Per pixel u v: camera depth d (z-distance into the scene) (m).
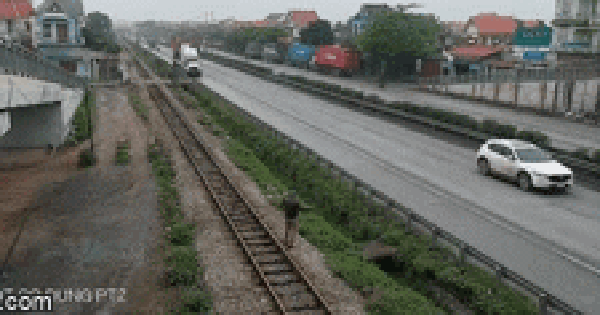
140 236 13.85
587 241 14.18
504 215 16.48
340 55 74.31
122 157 23.28
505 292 10.86
